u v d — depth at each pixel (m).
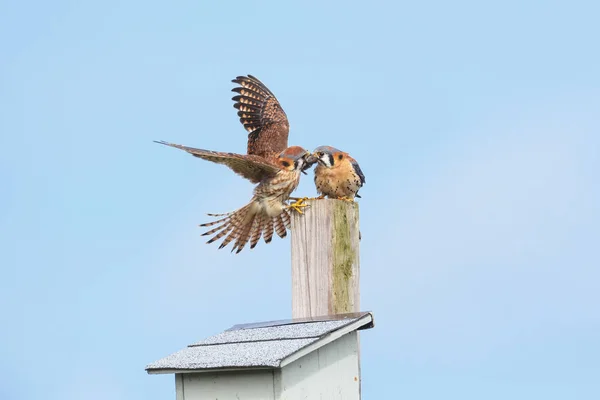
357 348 11.57
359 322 11.13
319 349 10.89
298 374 10.51
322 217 11.92
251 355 10.16
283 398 10.20
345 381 11.27
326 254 11.87
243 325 11.75
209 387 10.57
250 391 10.34
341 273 11.85
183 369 10.30
